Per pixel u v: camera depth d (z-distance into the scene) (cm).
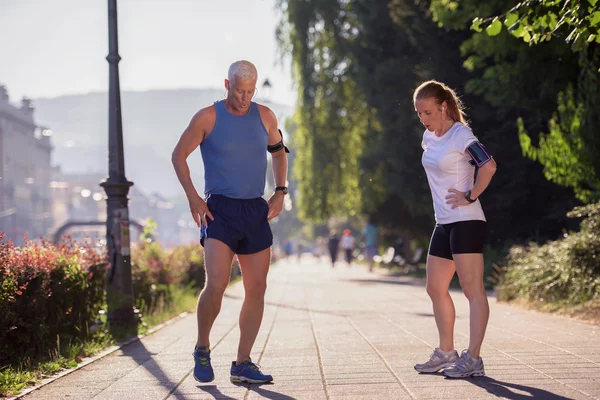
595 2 654
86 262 887
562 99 1185
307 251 11881
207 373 545
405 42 2409
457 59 2041
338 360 651
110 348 786
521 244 1936
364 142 2720
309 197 2789
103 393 536
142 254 1364
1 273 661
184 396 512
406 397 481
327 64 2717
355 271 3291
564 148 1184
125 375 614
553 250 1171
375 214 2761
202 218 529
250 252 542
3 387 555
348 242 4091
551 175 1230
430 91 552
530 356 637
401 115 2314
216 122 534
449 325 571
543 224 2003
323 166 2728
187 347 784
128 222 963
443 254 564
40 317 720
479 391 491
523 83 1372
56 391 549
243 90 521
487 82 1447
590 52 1092
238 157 534
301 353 702
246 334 557
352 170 2748
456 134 550
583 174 1188
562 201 1883
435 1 1386
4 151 8069
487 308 545
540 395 473
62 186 10300
